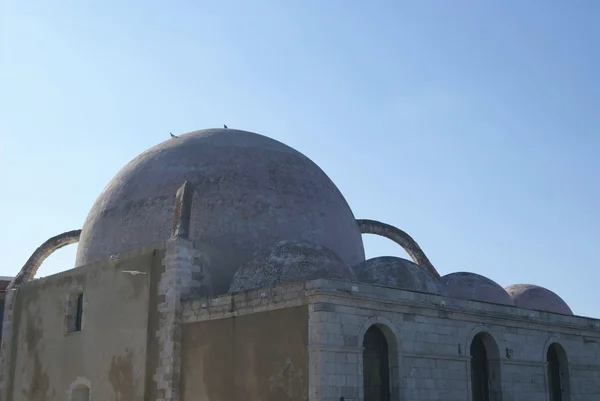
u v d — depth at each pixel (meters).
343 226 29.61
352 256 29.41
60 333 27.97
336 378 19.64
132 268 25.59
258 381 21.02
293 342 20.34
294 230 27.62
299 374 19.94
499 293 29.47
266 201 27.72
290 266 23.02
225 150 29.20
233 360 21.91
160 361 23.59
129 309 25.23
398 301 21.73
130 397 24.17
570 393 27.72
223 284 25.56
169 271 24.25
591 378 28.92
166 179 28.23
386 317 21.47
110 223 28.52
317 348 19.53
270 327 21.12
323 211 28.94
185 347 23.45
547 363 27.00
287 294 20.84
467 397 23.27
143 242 27.22
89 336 26.55
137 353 24.42
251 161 28.91
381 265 26.02
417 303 22.33
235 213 27.09
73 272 28.20
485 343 25.23
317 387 19.28
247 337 21.70
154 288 24.61
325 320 19.75
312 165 31.06
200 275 24.73
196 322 23.36
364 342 21.58
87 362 26.30
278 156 29.83
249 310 21.84
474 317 24.28
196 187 27.58
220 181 27.83
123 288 25.75
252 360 21.36
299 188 28.84
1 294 41.81
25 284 30.84
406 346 21.81
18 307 30.86
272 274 23.00
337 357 19.81
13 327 30.80
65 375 27.17
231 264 26.08
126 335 25.05
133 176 29.42
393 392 21.36
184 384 23.12
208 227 26.59
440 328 23.05
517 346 25.78
